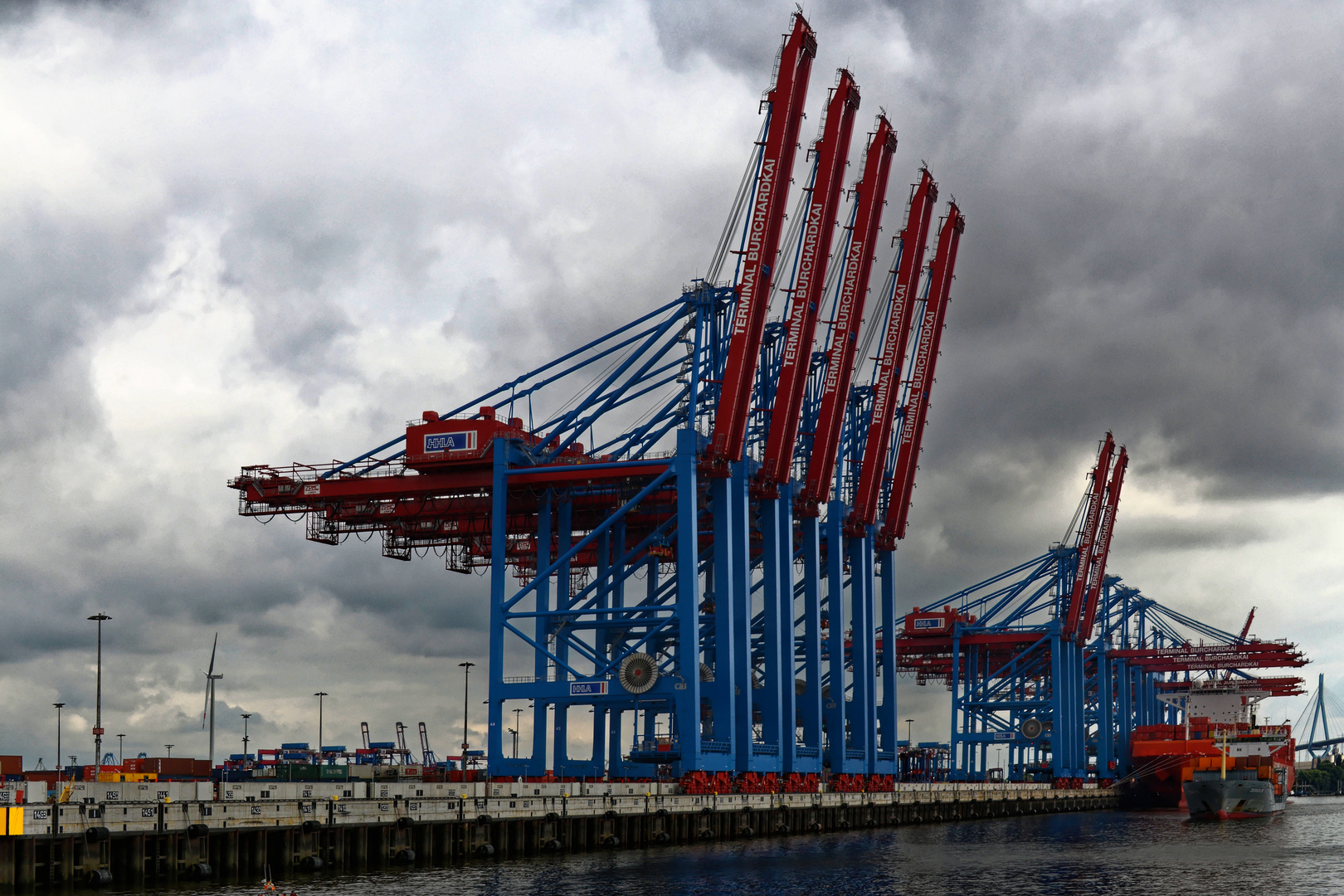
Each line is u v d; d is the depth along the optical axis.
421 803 62.78
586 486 93.31
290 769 93.25
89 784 53.34
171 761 97.12
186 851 52.59
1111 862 78.00
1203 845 91.25
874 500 119.19
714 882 62.19
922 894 61.62
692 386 89.19
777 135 91.62
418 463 92.00
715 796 84.56
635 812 76.81
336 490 94.44
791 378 99.81
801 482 109.12
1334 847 89.56
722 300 92.81
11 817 47.38
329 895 52.25
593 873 63.31
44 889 48.75
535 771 88.38
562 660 91.44
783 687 101.56
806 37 92.75
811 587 107.12
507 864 64.81
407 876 58.84
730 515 91.69
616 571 96.50
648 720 94.56
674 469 87.38
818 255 101.50
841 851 81.19
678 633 98.81
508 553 104.94
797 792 98.69
